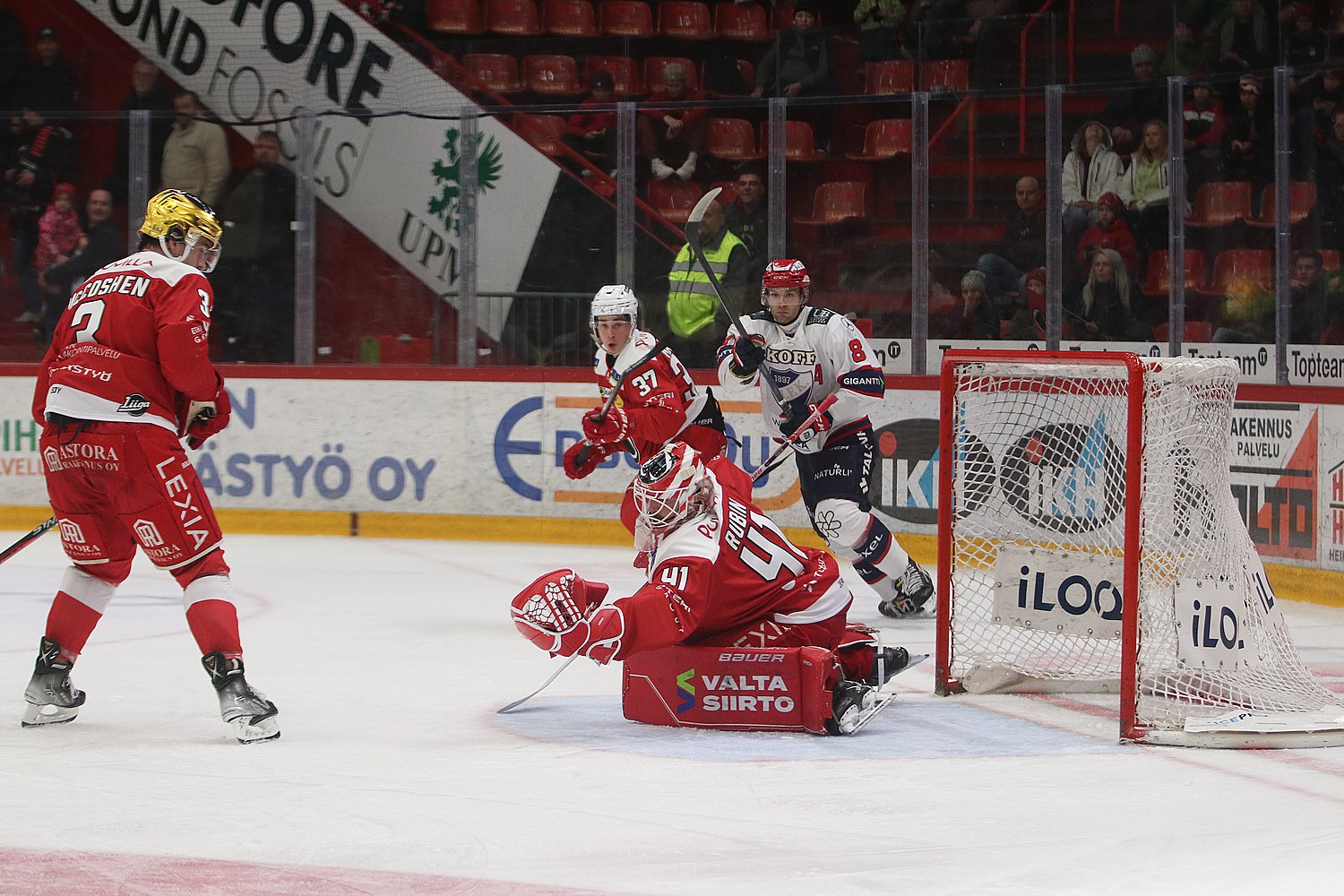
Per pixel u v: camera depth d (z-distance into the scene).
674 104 30.34
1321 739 13.12
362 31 35.69
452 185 31.05
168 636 19.22
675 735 13.62
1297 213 27.48
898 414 28.14
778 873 9.46
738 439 29.28
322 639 19.22
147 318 13.54
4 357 32.38
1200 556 13.98
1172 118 27.66
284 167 31.48
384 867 9.56
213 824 10.55
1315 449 22.69
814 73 34.22
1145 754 12.91
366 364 31.75
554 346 31.03
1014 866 9.60
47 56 34.12
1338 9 31.69
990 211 29.36
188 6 35.56
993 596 15.95
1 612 21.19
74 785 11.70
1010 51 33.19
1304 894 9.03
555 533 30.50
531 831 10.37
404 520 31.33
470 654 18.12
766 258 30.23
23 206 31.95
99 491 13.69
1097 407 17.06
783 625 13.95
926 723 14.16
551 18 37.19
